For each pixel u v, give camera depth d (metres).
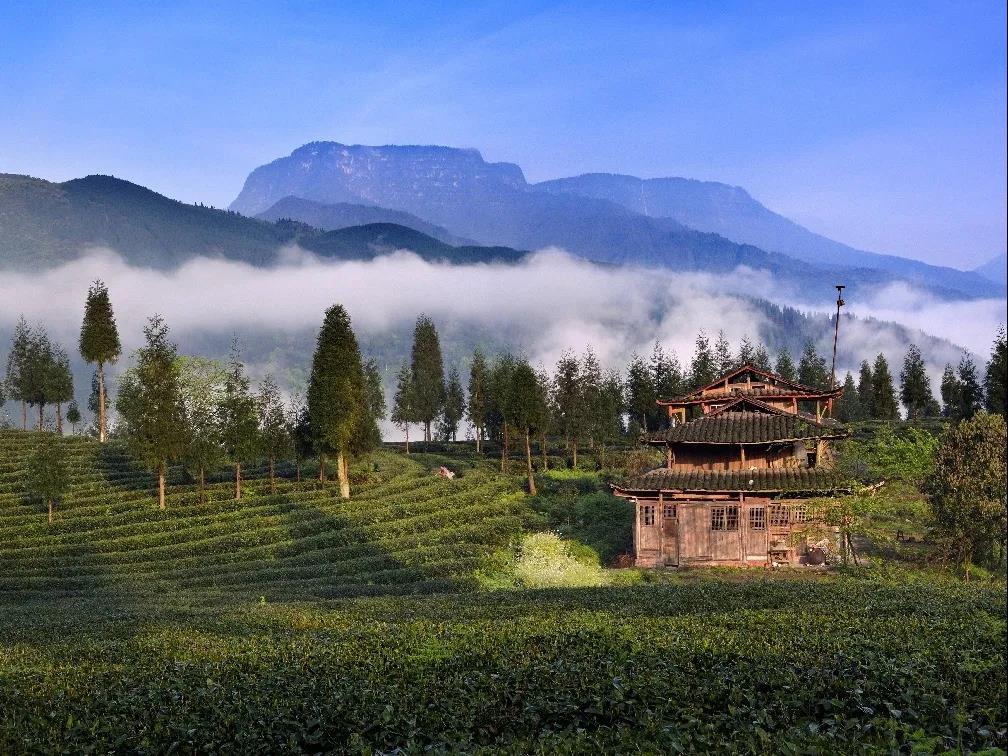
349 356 80.69
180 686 18.77
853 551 52.75
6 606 45.22
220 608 37.81
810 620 25.58
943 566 48.47
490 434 125.44
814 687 16.88
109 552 60.22
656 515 57.00
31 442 94.31
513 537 63.72
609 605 32.53
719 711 16.12
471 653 21.25
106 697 18.28
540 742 14.72
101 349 104.25
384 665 20.30
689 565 55.47
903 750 14.27
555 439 129.38
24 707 18.00
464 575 52.03
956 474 47.84
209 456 73.88
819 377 127.88
